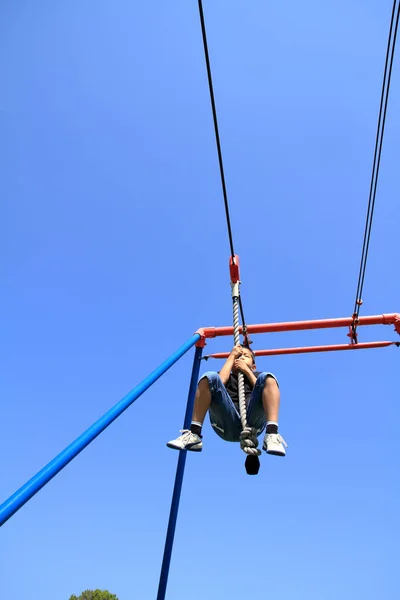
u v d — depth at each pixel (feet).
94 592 96.27
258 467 14.49
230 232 18.28
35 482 10.19
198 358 22.88
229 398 15.98
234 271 19.47
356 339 24.00
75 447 11.71
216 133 14.14
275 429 14.37
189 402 21.91
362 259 22.08
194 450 14.64
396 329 23.31
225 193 16.14
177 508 21.34
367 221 20.45
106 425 13.34
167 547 21.07
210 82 12.47
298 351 24.63
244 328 22.11
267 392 15.31
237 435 16.40
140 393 15.60
